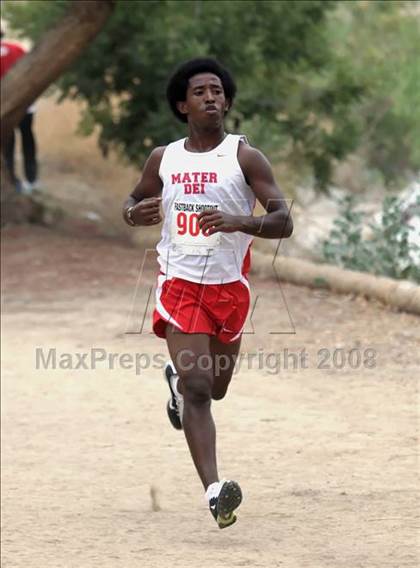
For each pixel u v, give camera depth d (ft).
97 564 57.16
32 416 87.45
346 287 120.26
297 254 154.71
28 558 58.70
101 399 91.04
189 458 76.64
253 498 66.18
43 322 115.85
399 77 191.83
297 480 69.10
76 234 163.94
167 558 57.36
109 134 174.70
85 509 67.15
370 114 205.26
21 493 70.74
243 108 168.14
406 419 80.18
